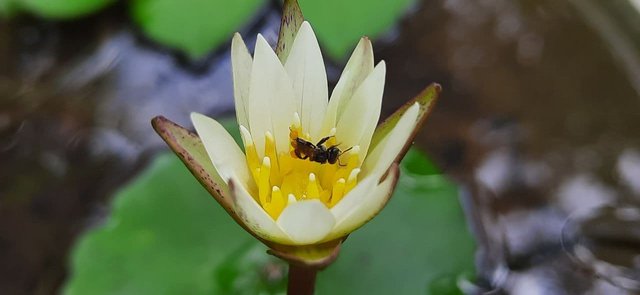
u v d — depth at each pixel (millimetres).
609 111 250
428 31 264
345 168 177
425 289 213
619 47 260
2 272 227
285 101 176
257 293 213
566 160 243
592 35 262
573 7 268
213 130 173
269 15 261
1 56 260
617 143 245
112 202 236
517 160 243
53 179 241
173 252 217
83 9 258
